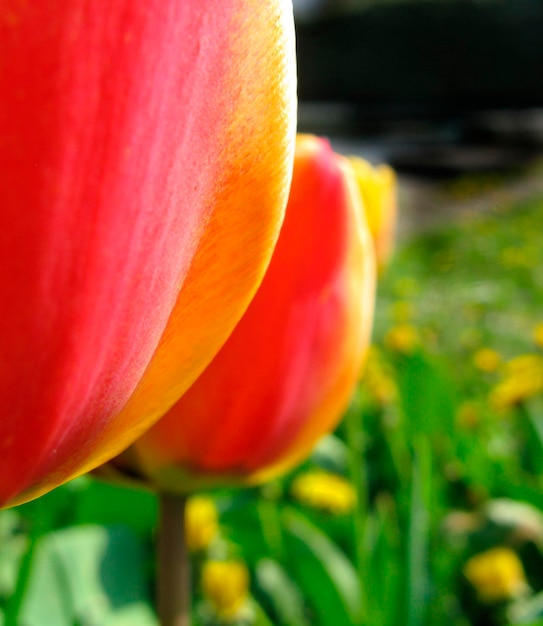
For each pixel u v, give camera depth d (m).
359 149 4.74
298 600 0.40
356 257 0.18
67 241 0.09
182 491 0.17
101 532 0.37
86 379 0.10
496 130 4.98
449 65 5.81
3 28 0.08
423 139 5.08
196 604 0.42
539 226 2.46
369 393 0.68
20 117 0.08
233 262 0.11
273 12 0.10
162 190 0.09
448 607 0.43
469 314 1.45
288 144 0.11
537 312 1.51
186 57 0.09
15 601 0.24
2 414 0.09
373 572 0.38
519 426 0.69
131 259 0.09
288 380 0.17
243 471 0.17
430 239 2.50
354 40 6.06
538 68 5.64
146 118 0.09
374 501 0.56
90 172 0.09
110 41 0.09
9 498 0.10
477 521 0.48
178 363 0.12
